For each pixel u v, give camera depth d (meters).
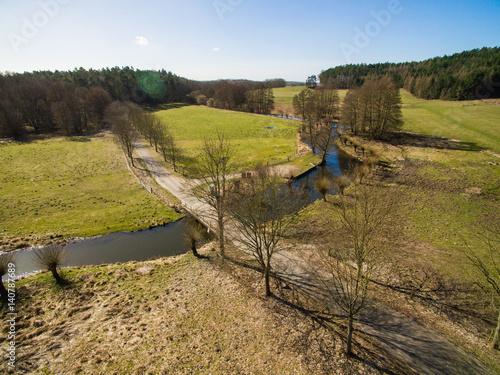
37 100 85.94
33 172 48.44
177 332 16.56
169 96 155.00
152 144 70.12
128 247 28.08
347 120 72.81
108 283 21.17
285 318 17.56
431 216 29.47
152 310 18.44
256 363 14.45
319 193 38.94
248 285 21.00
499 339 14.46
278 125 92.44
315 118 86.69
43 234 29.53
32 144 68.06
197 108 138.62
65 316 17.47
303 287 20.31
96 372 13.67
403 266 21.38
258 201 20.94
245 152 61.59
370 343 15.23
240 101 136.62
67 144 69.19
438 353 14.40
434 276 20.16
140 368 14.02
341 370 13.77
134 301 19.25
